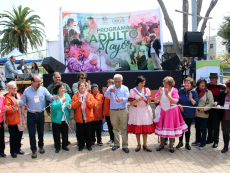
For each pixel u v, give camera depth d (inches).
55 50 414.3
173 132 172.6
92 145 202.2
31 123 173.3
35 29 957.8
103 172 145.0
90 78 258.1
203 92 186.7
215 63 294.0
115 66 374.6
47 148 195.5
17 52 573.9
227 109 172.6
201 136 195.3
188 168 148.5
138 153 178.4
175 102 169.6
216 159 163.2
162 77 262.7
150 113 179.9
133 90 177.8
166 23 426.0
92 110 187.9
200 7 456.1
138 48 372.2
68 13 364.8
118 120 185.3
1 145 174.2
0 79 379.6
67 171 147.6
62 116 181.2
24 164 160.7
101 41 371.6
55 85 189.9
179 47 425.4
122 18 370.0
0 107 170.2
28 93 173.2
